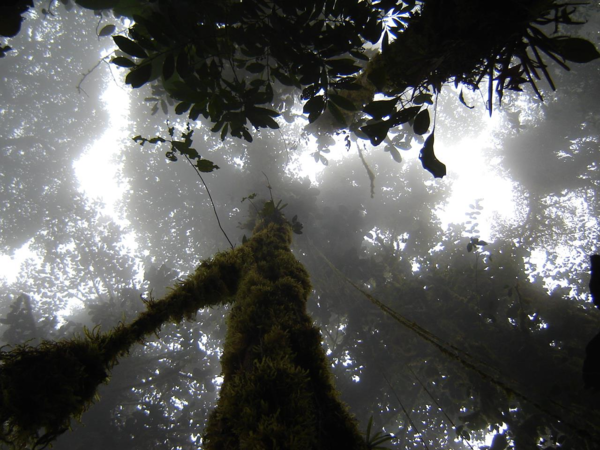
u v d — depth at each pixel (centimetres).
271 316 396
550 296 1527
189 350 1738
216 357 1833
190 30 321
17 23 273
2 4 262
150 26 312
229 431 289
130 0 352
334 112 335
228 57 368
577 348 1260
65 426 299
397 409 1594
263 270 507
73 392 300
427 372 1337
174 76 380
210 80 363
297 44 330
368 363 1512
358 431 299
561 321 1440
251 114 386
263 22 334
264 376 301
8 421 285
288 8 318
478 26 247
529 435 1145
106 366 343
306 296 502
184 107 388
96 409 1567
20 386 282
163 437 1605
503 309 1591
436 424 1633
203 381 1698
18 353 300
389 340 1427
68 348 320
